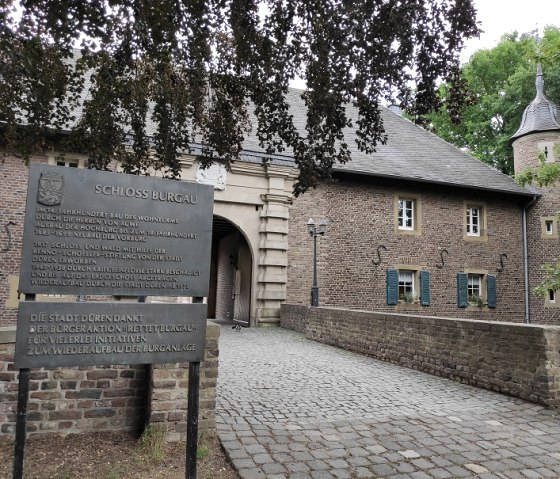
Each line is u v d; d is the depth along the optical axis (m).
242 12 4.29
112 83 4.68
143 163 5.40
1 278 12.01
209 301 21.91
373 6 4.06
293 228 15.22
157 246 3.37
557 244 18.20
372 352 9.24
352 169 15.81
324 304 15.32
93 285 3.19
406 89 4.67
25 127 4.70
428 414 5.34
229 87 5.10
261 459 3.85
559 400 5.68
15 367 2.92
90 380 4.12
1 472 3.37
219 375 7.14
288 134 5.14
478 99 4.96
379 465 3.83
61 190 3.17
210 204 3.54
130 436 4.12
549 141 18.39
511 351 6.24
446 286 17.30
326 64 4.38
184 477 3.46
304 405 5.58
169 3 4.02
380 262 16.27
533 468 3.87
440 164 18.91
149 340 3.25
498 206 18.69
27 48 4.08
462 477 3.65
